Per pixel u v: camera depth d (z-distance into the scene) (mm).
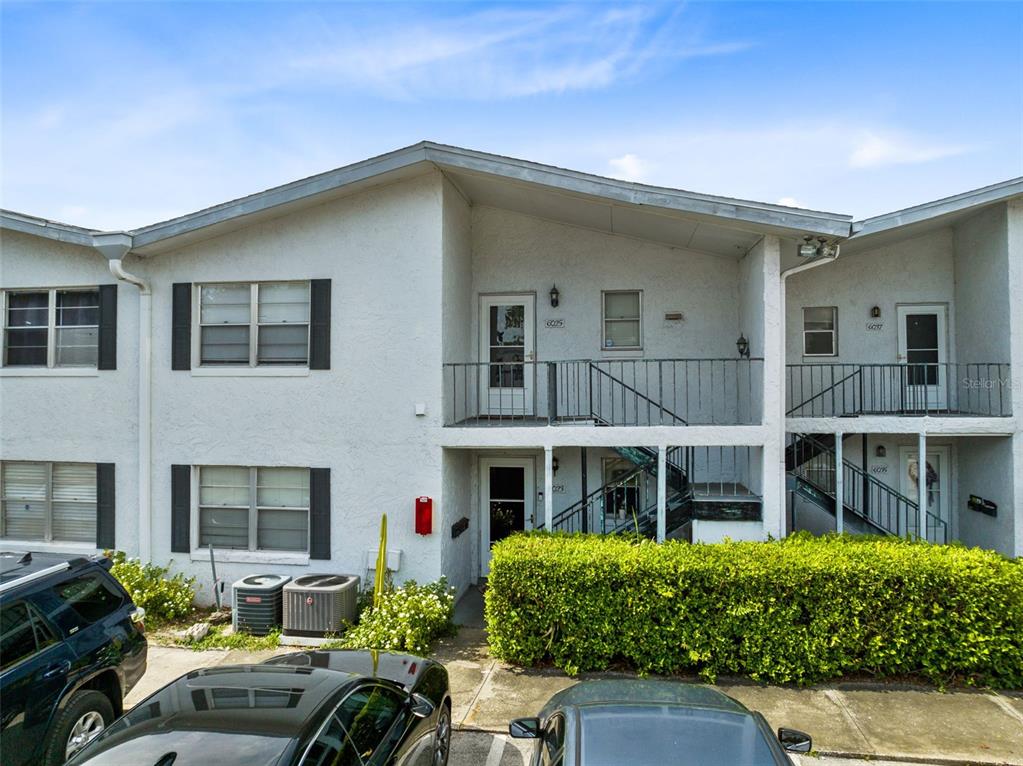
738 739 3773
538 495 11008
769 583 7004
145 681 7133
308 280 9469
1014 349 9148
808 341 11062
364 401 9281
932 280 10742
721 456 10633
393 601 8234
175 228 9203
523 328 11055
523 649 7379
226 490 9734
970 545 10445
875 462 11086
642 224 9695
